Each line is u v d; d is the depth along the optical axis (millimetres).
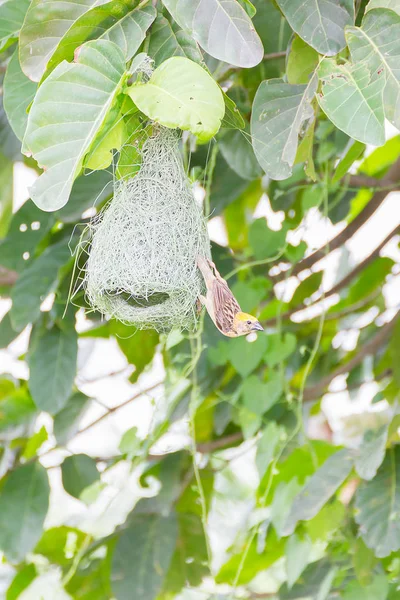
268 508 3500
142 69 2764
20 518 3459
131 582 3475
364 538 3164
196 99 2678
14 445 3633
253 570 3600
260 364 3654
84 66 2680
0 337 3531
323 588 3215
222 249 3559
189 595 3605
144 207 2877
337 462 3211
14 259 3469
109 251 2879
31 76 2771
